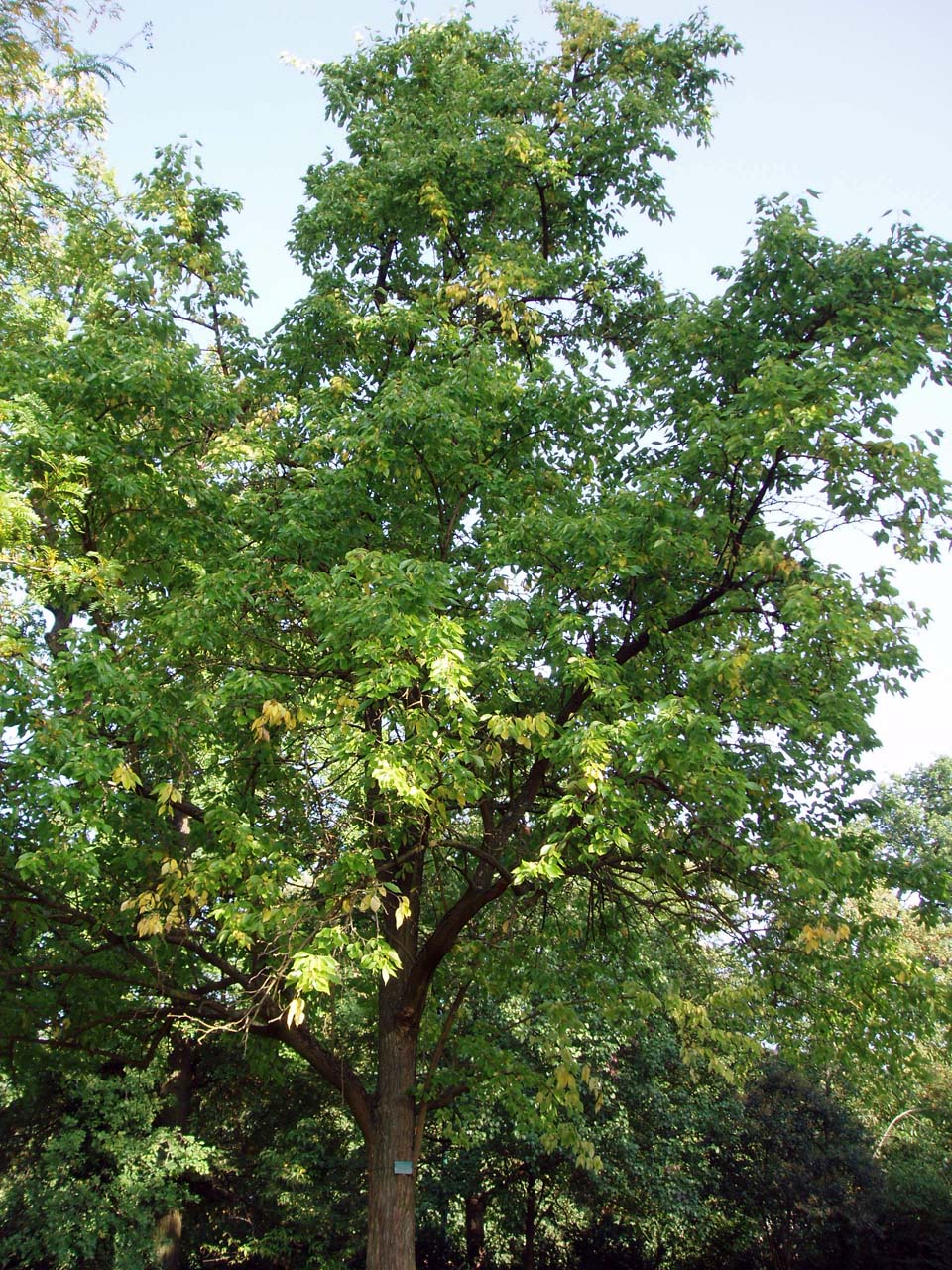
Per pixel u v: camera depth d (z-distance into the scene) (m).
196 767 10.65
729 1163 19.55
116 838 10.62
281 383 12.42
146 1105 15.66
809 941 8.84
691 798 9.20
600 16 13.48
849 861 8.40
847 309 10.12
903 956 10.09
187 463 10.87
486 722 9.72
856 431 9.16
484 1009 16.83
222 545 10.48
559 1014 10.74
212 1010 10.14
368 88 14.00
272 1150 18.39
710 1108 18.89
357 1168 18.25
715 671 8.72
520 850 10.66
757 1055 10.78
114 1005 11.45
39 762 7.70
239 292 12.45
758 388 9.02
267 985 8.92
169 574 10.59
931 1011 9.39
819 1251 19.17
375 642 8.12
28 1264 14.45
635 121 13.10
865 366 9.11
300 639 10.70
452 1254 20.91
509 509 10.79
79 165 13.58
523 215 13.62
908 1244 18.56
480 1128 17.69
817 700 9.48
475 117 13.28
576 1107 10.50
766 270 10.48
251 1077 18.50
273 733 10.01
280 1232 17.84
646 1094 17.69
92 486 9.44
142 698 8.57
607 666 9.53
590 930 12.16
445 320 11.96
